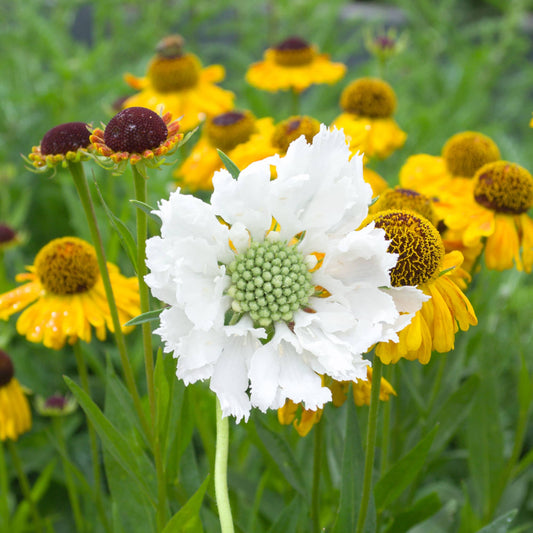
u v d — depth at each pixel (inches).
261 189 12.4
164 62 22.6
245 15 39.9
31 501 17.8
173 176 20.9
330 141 12.4
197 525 13.6
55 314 16.2
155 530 15.2
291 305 12.5
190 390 14.9
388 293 12.5
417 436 17.0
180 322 12.0
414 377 17.6
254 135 19.7
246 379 12.3
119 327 14.3
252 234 12.6
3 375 16.9
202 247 12.0
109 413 15.6
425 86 36.1
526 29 46.1
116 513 15.6
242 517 17.3
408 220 13.6
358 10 48.5
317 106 32.4
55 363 22.3
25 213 25.8
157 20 38.2
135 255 13.7
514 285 21.2
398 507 17.0
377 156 21.2
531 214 22.1
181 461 15.5
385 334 12.2
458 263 14.0
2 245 21.0
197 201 12.1
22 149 28.3
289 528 15.2
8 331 20.0
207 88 22.9
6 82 31.1
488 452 17.3
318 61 23.5
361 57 44.2
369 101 20.8
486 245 16.4
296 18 38.3
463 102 33.3
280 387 12.3
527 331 21.8
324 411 14.9
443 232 16.8
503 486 17.3
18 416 17.2
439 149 29.6
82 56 30.2
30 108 29.5
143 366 21.2
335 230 12.5
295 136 17.9
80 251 16.5
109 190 21.7
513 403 21.6
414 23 41.3
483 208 16.6
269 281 12.4
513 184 16.4
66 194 21.6
